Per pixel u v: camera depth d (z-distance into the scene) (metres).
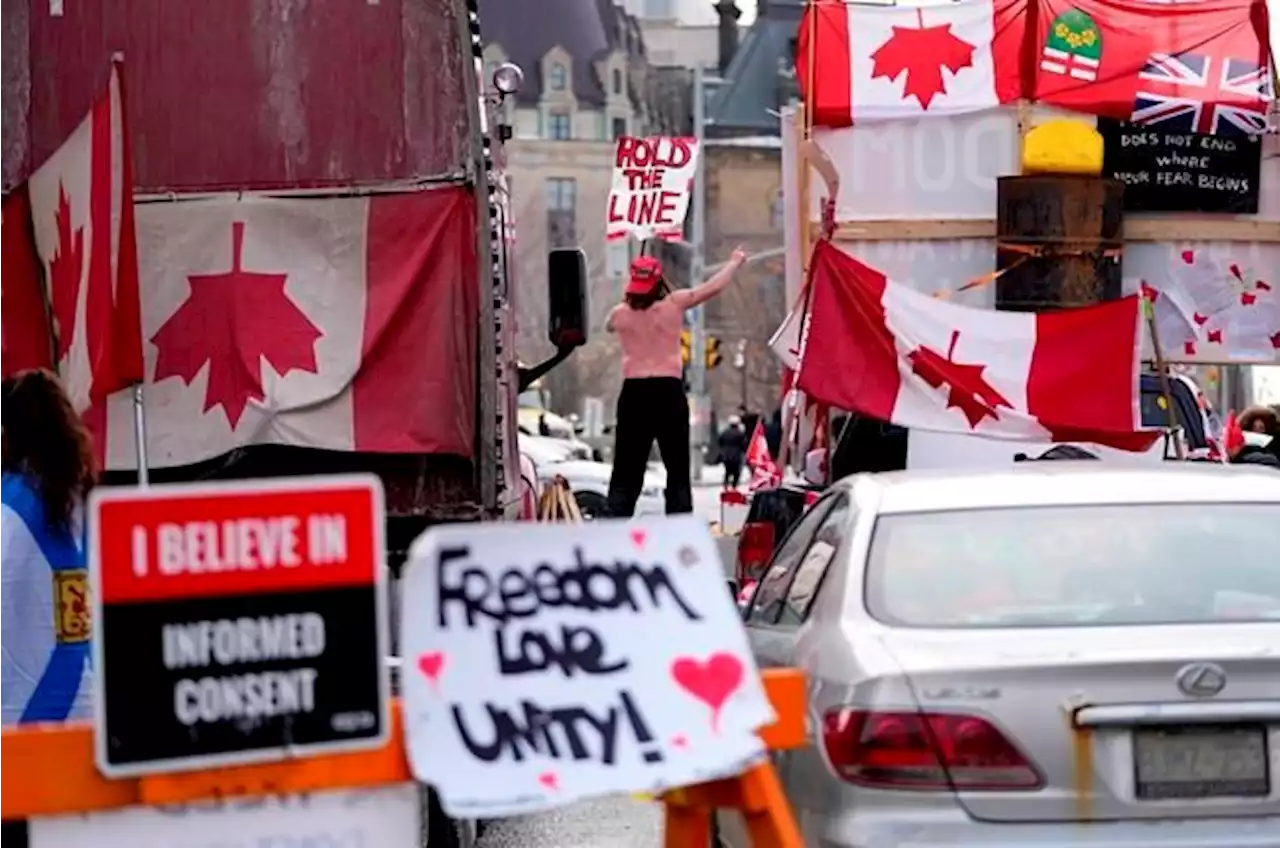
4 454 18.06
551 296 32.12
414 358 24.78
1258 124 38.53
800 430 40.97
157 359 24.77
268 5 24.80
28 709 17.97
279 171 24.88
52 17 24.94
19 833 17.19
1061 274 36.78
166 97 24.88
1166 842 15.87
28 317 24.64
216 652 12.00
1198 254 38.72
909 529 18.31
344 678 12.16
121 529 11.90
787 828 12.77
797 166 40.00
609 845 26.47
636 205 45.88
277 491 12.12
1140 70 38.28
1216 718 15.95
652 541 12.77
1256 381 75.62
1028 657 16.19
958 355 32.22
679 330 37.72
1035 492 18.80
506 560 12.55
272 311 24.73
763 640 20.27
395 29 24.78
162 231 24.78
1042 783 15.95
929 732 16.02
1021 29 38.16
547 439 90.25
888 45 38.22
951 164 38.22
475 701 12.34
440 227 24.77
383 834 12.85
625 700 12.50
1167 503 18.59
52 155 24.73
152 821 12.59
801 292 34.69
